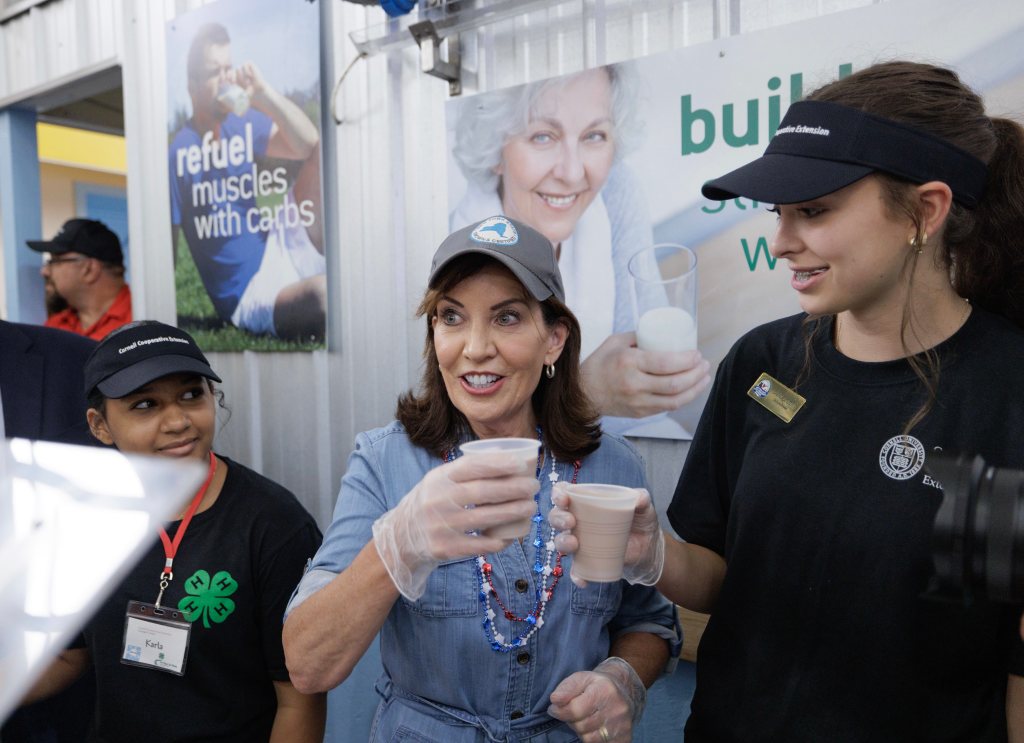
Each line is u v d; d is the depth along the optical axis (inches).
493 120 81.0
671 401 73.1
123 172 289.6
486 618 43.3
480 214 83.3
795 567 41.3
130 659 56.2
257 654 58.1
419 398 50.3
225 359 113.0
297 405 105.1
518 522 35.3
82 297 142.6
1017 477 27.5
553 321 45.9
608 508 37.8
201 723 56.0
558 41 79.6
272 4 100.0
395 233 93.3
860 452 40.0
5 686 16.1
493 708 43.6
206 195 111.6
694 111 69.0
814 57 62.3
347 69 91.7
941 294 38.9
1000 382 37.1
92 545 18.4
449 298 43.2
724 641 45.3
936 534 27.8
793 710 40.7
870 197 35.7
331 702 89.3
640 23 74.3
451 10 81.5
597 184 75.4
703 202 69.5
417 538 35.4
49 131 262.7
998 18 54.4
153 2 118.9
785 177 35.9
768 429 44.6
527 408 49.4
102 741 57.7
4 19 147.6
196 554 57.3
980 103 38.3
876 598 38.1
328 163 98.3
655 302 73.2
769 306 67.1
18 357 75.5
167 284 123.7
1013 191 38.0
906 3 57.8
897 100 36.3
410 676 44.6
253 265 106.7
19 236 156.4
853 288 37.2
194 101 111.3
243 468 64.7
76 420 77.9
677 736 73.9
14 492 19.4
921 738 37.5
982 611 35.8
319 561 43.6
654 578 43.8
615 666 44.6
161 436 60.0
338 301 99.7
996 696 37.4
